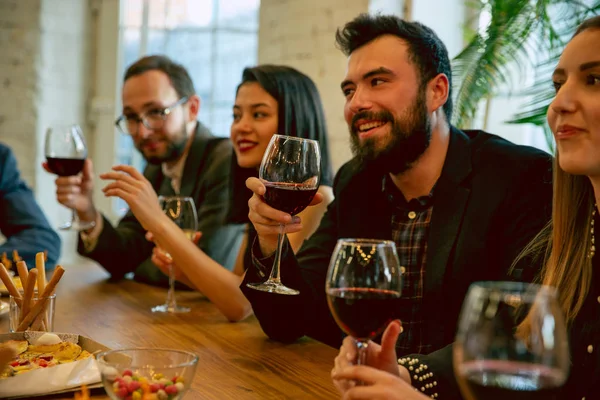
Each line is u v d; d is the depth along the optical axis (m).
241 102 2.28
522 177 1.67
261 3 3.88
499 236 1.67
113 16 4.46
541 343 0.71
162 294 2.15
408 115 1.73
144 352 0.99
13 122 4.23
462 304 1.66
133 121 2.79
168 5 4.50
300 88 2.30
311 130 2.32
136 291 2.18
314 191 1.39
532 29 2.23
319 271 1.85
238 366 1.36
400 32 1.75
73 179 2.36
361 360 1.00
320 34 3.46
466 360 0.73
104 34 4.48
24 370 1.12
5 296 1.90
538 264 1.47
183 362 0.98
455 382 1.17
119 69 4.51
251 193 2.26
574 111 1.11
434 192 1.76
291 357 1.45
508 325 0.72
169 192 2.87
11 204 2.71
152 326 1.69
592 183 1.18
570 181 1.24
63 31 4.35
